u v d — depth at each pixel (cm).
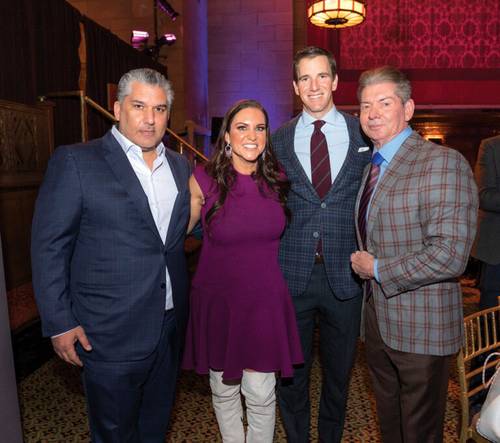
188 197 191
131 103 171
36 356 347
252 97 978
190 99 875
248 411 203
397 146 178
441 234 160
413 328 172
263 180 202
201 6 950
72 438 259
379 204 175
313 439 251
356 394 302
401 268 166
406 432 177
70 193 164
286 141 225
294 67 221
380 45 927
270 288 198
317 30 937
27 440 258
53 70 568
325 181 216
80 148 172
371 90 176
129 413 180
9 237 424
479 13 914
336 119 222
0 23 476
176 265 187
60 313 163
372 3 923
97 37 662
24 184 446
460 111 916
